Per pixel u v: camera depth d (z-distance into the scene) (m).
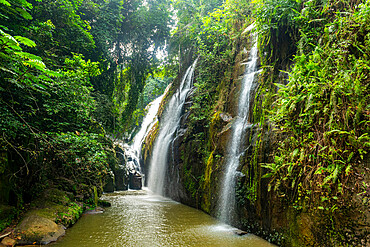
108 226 6.62
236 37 9.44
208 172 8.41
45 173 8.15
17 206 5.98
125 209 9.05
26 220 5.61
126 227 6.55
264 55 6.97
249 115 7.05
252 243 5.16
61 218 6.34
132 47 15.57
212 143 8.68
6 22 6.87
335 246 3.64
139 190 15.45
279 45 6.34
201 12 13.64
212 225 6.79
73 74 7.98
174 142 11.73
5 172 5.67
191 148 10.12
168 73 16.84
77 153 7.82
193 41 13.45
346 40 4.12
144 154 17.94
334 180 3.58
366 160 3.44
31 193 6.84
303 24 5.41
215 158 8.16
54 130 7.93
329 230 3.76
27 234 5.18
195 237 5.67
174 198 11.33
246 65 8.38
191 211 8.74
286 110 4.69
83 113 8.08
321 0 5.13
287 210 4.69
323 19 4.88
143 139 20.12
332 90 3.85
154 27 15.58
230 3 10.13
